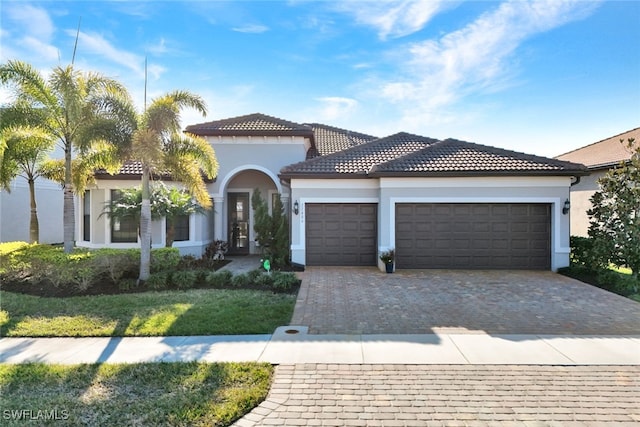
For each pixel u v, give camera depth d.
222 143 19.23
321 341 7.07
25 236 21.95
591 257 13.14
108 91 11.55
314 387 5.30
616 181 12.61
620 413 4.64
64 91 10.90
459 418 4.53
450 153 15.85
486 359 6.25
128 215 14.95
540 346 6.84
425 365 6.02
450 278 13.24
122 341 7.15
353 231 15.72
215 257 18.05
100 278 11.95
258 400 4.91
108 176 16.52
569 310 9.28
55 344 7.02
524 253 14.87
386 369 5.87
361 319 8.53
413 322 8.31
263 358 6.26
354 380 5.51
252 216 21.03
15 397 5.05
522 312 9.10
